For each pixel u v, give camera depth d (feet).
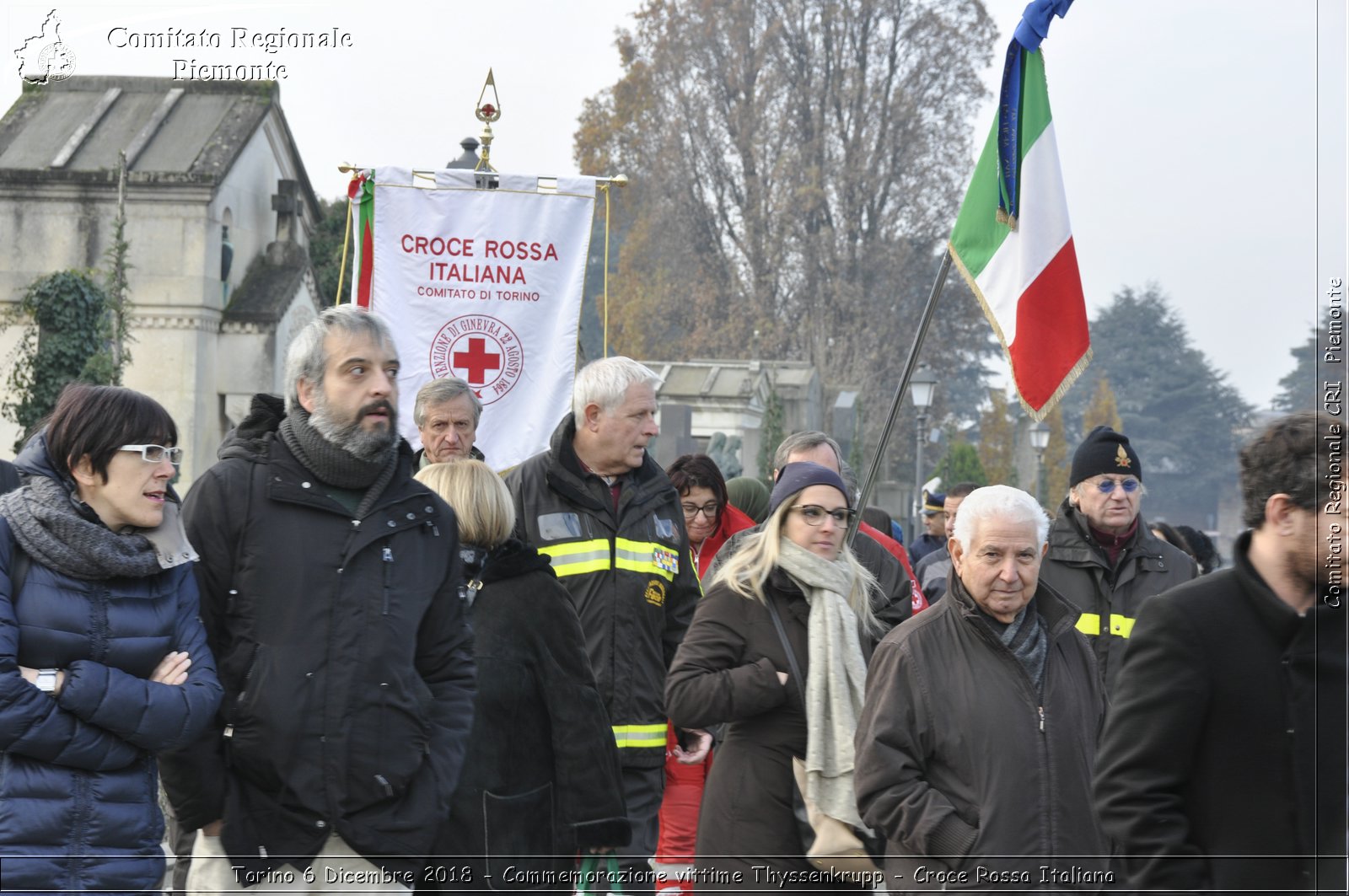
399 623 13.16
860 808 13.79
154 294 102.78
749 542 16.14
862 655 15.47
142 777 12.31
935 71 164.55
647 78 166.40
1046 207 21.83
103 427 12.14
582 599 17.80
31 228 102.47
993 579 13.65
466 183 25.85
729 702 15.08
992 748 13.41
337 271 123.65
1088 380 229.25
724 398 105.91
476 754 14.37
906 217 164.86
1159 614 10.94
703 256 167.43
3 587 11.85
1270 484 10.86
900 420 164.55
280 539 12.98
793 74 165.07
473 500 14.85
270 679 12.75
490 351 25.63
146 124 106.32
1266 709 10.73
